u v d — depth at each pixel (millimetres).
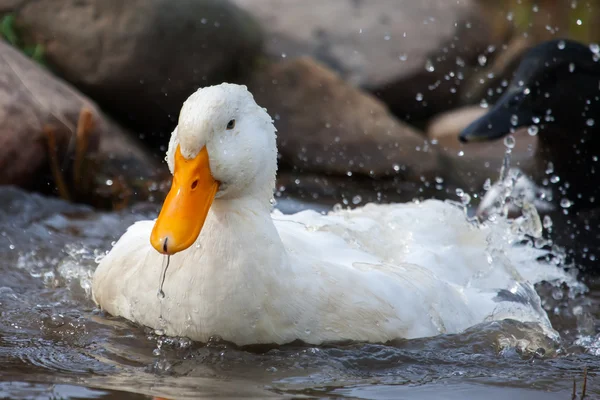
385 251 7633
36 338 6695
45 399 5395
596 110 10156
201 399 5508
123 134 13477
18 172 11336
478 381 6172
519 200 10484
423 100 18219
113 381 5809
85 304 7480
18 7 13836
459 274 7691
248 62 15367
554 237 10102
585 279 9633
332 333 6477
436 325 6836
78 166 11609
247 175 6172
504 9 20781
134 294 6656
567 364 6727
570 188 10383
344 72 17625
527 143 15531
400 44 18109
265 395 5668
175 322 6438
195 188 5977
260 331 6355
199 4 14281
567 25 20125
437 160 14844
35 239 9727
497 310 7418
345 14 18328
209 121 5969
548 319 7906
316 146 14812
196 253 6258
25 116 11484
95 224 10523
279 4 18234
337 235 7430
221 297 6219
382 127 15078
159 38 13922
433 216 8203
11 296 7723
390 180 14633
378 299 6570
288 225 7387
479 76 19141
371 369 6281
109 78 13852
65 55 13852
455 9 19125
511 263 8461
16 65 12391
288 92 15250
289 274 6328
